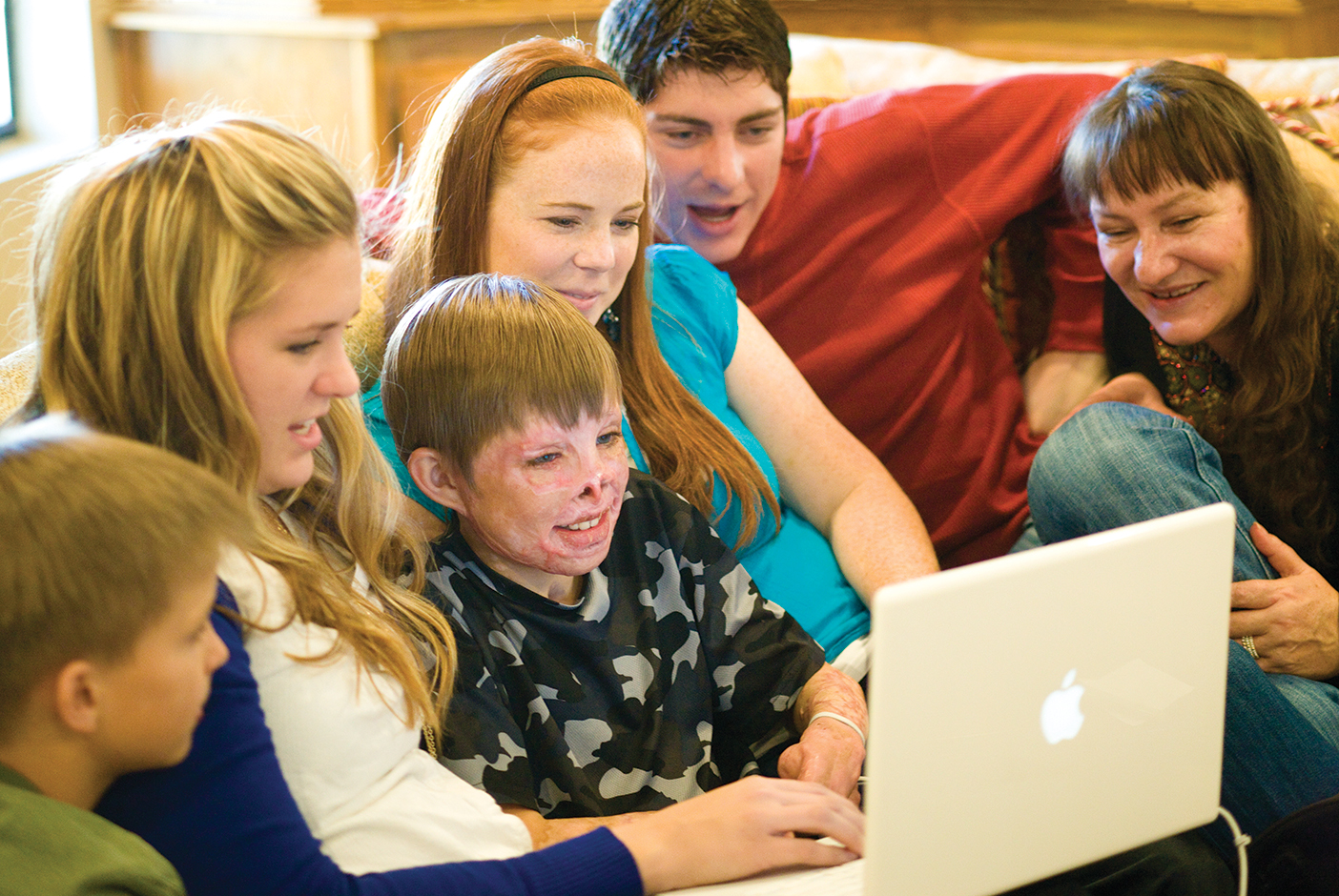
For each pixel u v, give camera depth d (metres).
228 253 0.83
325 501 1.02
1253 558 1.34
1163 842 1.07
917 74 2.13
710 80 1.49
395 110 2.55
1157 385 1.63
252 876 0.77
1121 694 0.85
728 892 0.87
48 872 0.68
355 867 0.86
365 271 1.47
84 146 2.36
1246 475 1.52
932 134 1.71
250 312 0.84
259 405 0.87
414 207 1.30
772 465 1.50
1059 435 1.38
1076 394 1.76
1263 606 1.30
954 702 0.78
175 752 0.74
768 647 1.19
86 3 2.39
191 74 2.60
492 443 1.04
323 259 0.86
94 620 0.68
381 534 1.04
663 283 1.47
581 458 1.05
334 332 0.90
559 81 1.23
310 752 0.87
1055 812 0.85
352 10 2.44
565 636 1.10
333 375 0.90
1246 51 2.83
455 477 1.08
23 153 2.30
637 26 1.51
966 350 1.74
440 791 0.92
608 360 1.09
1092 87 1.76
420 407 1.08
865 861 0.80
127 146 0.89
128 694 0.70
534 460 1.04
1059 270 1.77
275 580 0.89
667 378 1.37
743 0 1.50
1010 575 0.78
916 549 1.41
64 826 0.69
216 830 0.77
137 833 0.76
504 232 1.23
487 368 1.04
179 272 0.82
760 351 1.52
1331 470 1.48
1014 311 1.85
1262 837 1.07
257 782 0.79
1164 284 1.49
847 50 2.20
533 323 1.06
